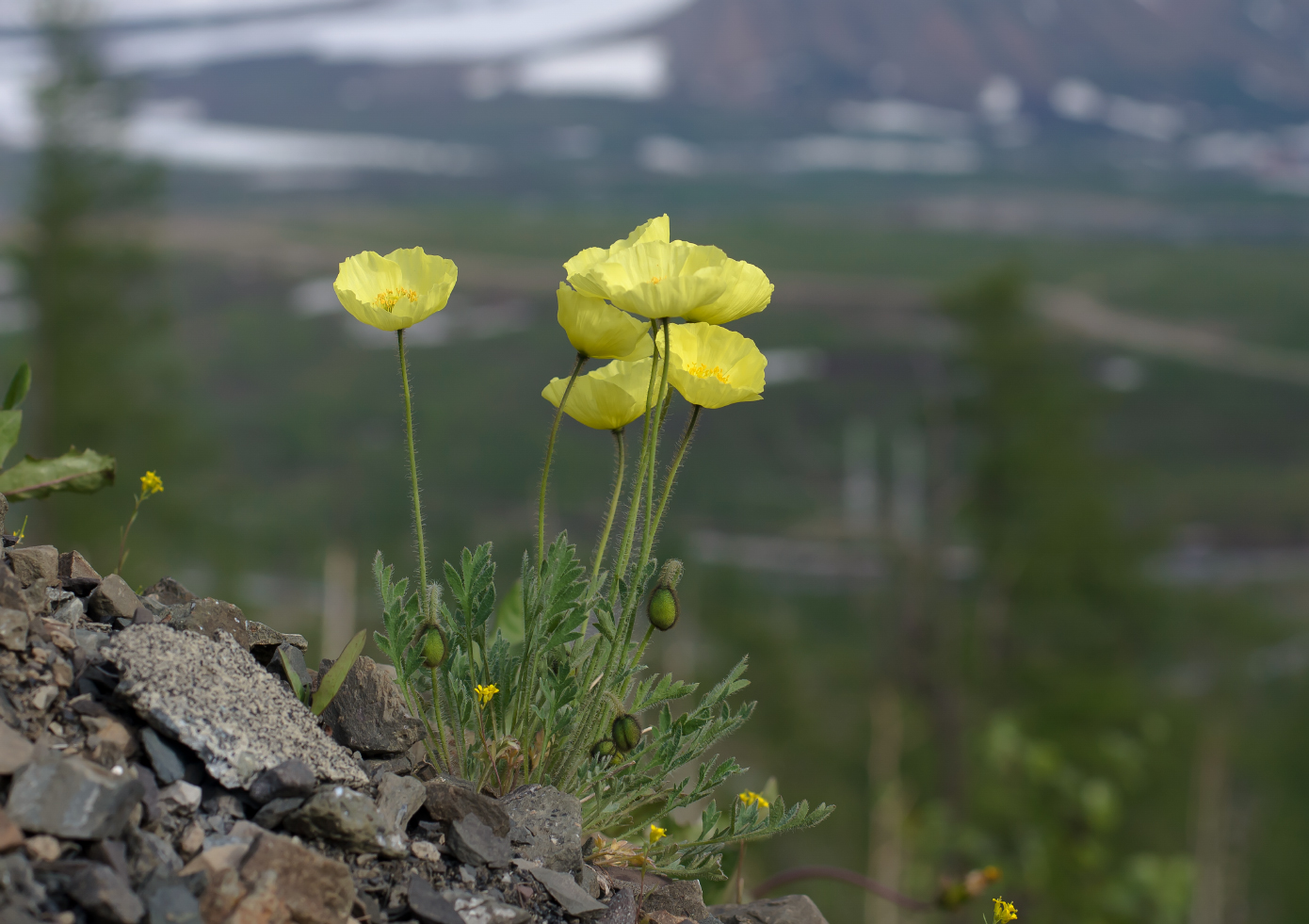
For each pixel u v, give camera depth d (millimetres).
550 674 2066
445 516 95188
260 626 1979
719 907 2230
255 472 130500
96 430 31750
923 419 31312
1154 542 29234
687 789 2117
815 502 114438
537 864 1779
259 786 1554
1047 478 29031
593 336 2023
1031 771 9359
